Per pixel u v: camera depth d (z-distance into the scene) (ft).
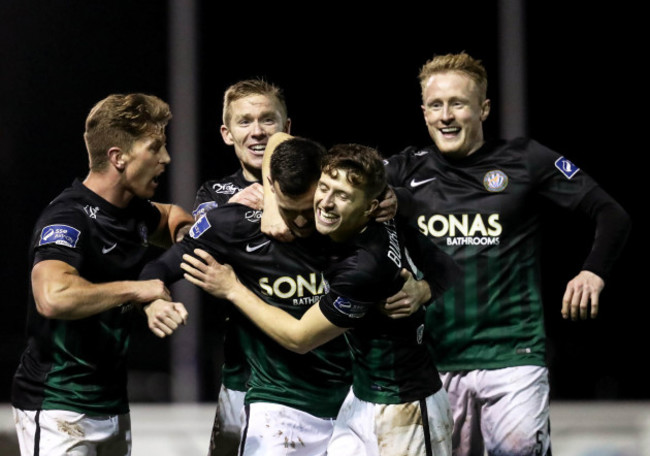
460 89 45.65
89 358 40.24
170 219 45.85
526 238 46.47
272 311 39.60
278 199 38.78
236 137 48.01
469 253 46.06
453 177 46.70
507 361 45.91
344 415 41.11
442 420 40.50
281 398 41.88
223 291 40.11
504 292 46.06
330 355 41.78
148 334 112.57
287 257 40.78
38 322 40.09
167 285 40.57
